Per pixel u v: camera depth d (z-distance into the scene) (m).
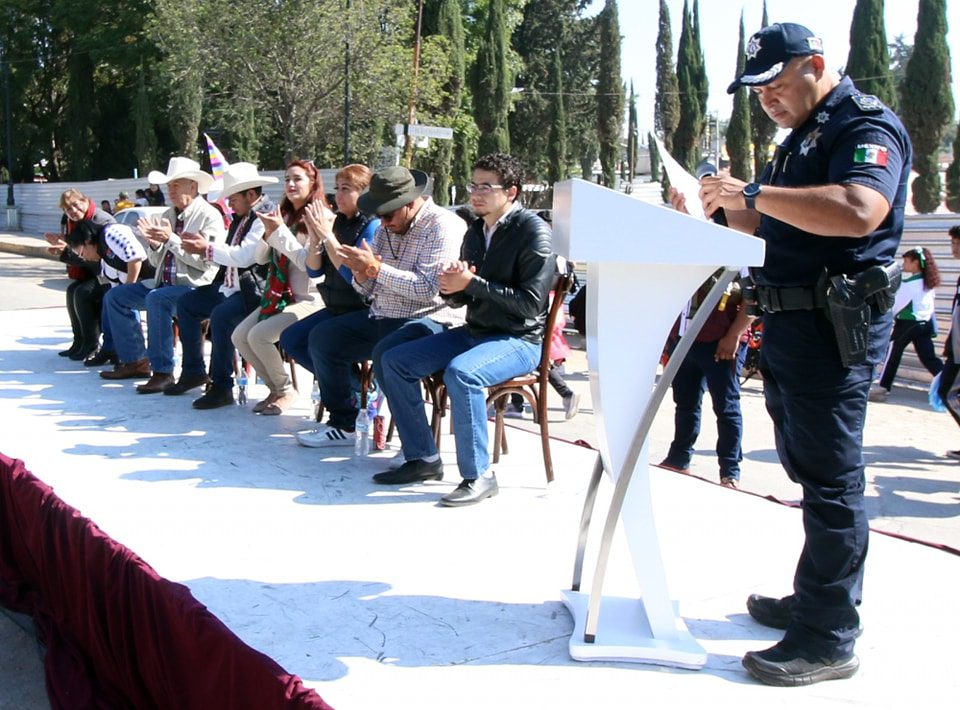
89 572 2.93
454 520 3.43
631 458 2.25
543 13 40.41
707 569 2.99
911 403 9.34
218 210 5.91
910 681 2.28
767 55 2.30
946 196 21.06
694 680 2.28
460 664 2.34
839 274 2.23
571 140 42.25
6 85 31.39
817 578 2.29
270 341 4.98
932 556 3.17
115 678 2.88
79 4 29.86
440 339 3.90
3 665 3.38
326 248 4.23
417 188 4.10
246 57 17.72
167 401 5.43
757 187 2.13
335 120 19.47
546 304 3.80
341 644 2.44
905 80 21.19
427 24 25.53
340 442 4.50
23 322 8.75
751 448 7.17
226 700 2.22
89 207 6.51
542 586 2.83
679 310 2.24
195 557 3.02
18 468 3.65
